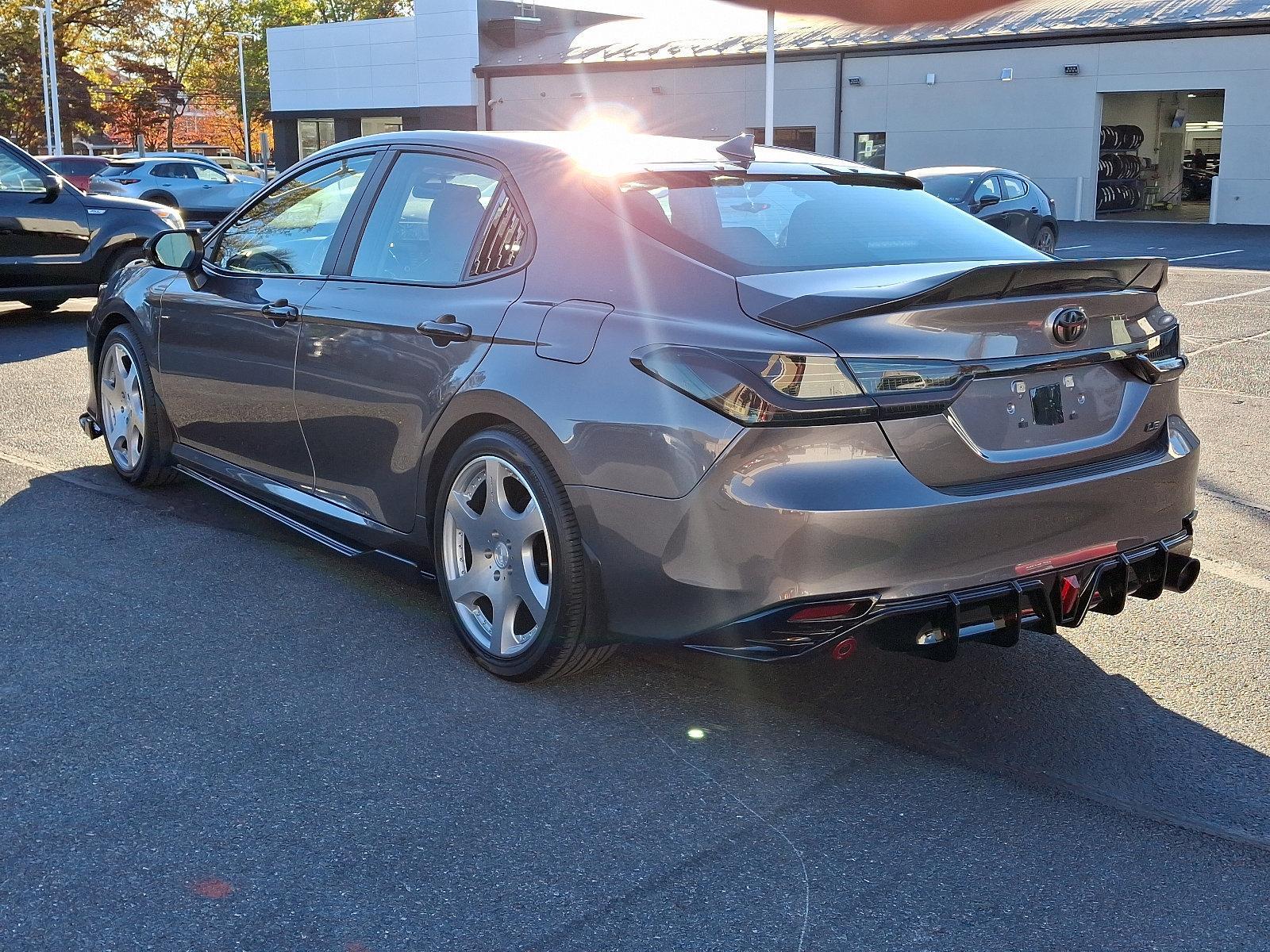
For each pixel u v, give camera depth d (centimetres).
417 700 333
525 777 292
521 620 348
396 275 381
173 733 310
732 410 277
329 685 341
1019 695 347
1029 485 297
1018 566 298
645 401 293
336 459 400
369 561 391
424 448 358
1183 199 3744
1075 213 3238
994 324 293
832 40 3575
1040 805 285
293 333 409
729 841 267
